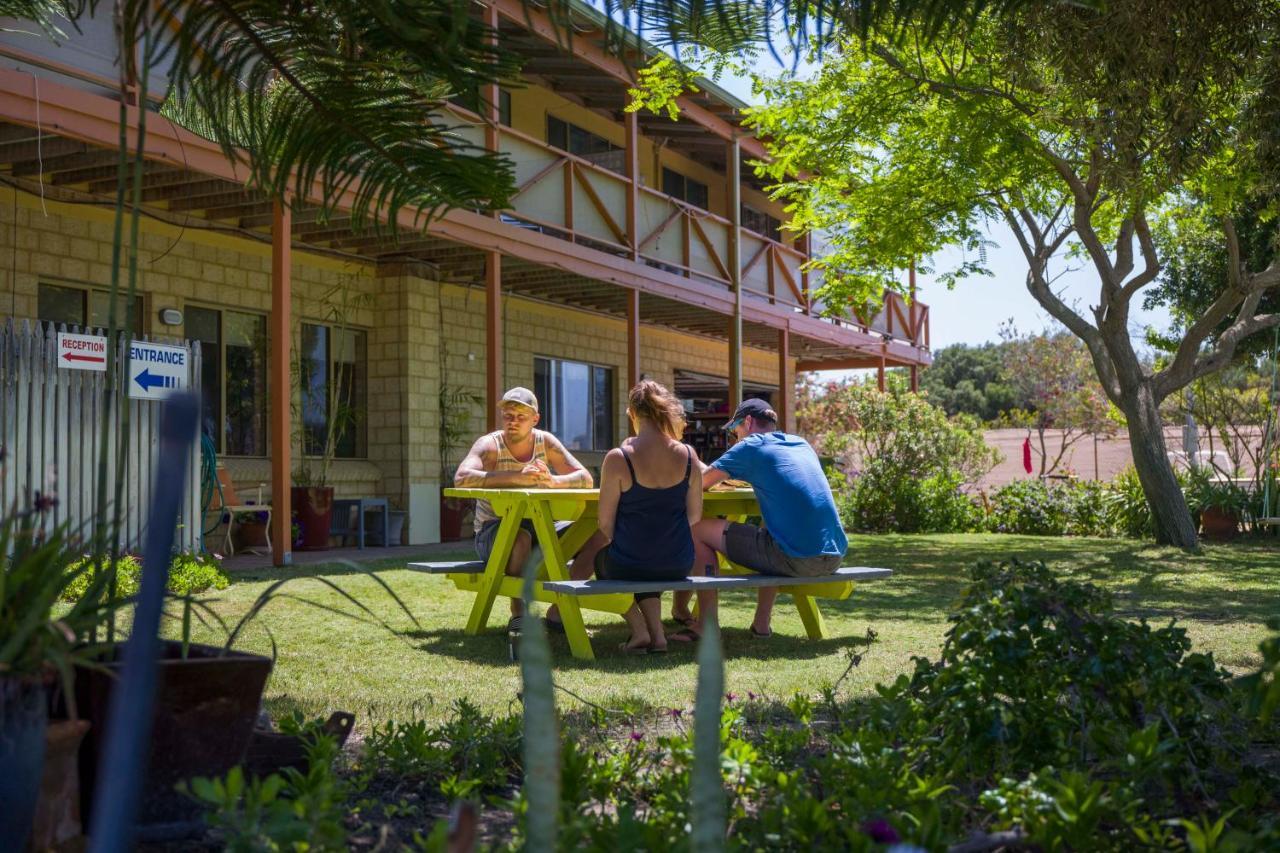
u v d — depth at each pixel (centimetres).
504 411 669
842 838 195
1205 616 705
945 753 265
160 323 1118
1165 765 234
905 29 314
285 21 308
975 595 298
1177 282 2017
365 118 336
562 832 170
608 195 1405
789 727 357
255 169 354
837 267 1515
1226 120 675
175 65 319
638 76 1164
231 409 1212
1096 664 270
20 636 175
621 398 1848
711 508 696
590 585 531
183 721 216
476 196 358
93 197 1039
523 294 1599
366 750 294
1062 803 199
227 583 793
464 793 248
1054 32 610
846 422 1898
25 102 755
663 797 223
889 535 1659
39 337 809
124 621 471
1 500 204
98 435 849
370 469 1378
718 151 1986
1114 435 2883
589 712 391
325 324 1340
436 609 727
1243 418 1986
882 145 1320
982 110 1057
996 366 7319
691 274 1577
